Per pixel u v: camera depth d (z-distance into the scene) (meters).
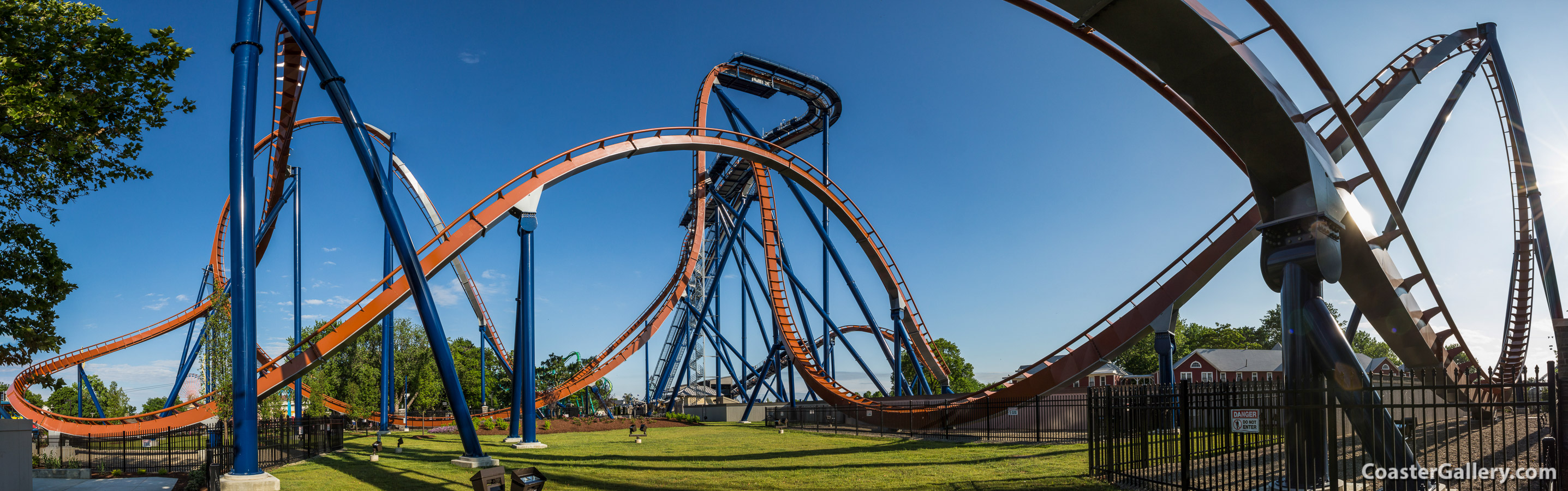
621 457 24.75
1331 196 14.21
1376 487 13.08
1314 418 13.22
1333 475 11.31
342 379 66.31
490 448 28.59
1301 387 13.45
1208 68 12.39
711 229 73.25
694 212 58.69
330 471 20.52
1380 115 25.23
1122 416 16.39
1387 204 18.00
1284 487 13.34
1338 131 24.14
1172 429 15.22
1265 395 14.48
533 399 29.27
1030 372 32.56
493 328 58.12
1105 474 16.56
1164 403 14.62
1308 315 13.77
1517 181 28.83
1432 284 21.19
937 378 47.62
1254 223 26.80
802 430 39.94
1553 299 27.78
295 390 38.88
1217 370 86.75
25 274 15.58
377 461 23.39
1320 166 13.95
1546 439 10.15
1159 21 11.66
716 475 19.38
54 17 14.18
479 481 13.12
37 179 15.22
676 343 70.00
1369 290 17.36
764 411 58.62
